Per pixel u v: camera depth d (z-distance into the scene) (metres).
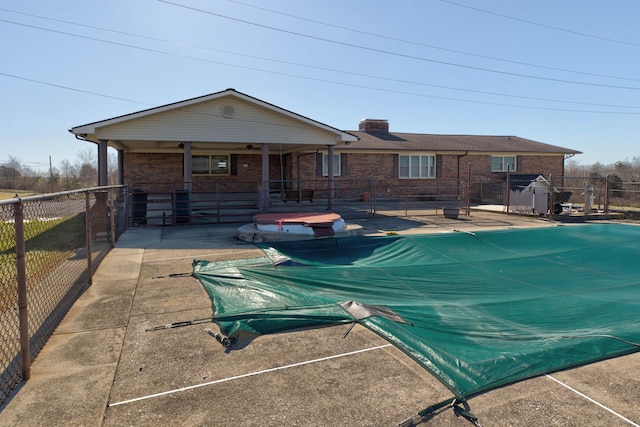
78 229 11.73
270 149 22.03
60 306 5.50
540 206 16.86
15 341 4.37
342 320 4.96
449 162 26.70
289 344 4.38
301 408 3.21
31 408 3.20
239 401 3.31
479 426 2.96
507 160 27.97
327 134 16.73
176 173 21.89
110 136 14.40
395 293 6.44
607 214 17.20
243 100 15.51
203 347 4.32
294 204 21.02
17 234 3.55
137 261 8.45
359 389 3.48
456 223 14.98
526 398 3.32
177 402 3.29
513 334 4.59
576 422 3.02
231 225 14.45
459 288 6.79
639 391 3.45
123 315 5.29
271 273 7.37
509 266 8.30
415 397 3.35
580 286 6.97
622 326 4.84
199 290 6.41
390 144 26.02
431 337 4.43
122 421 3.04
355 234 11.49
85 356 4.11
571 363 3.84
